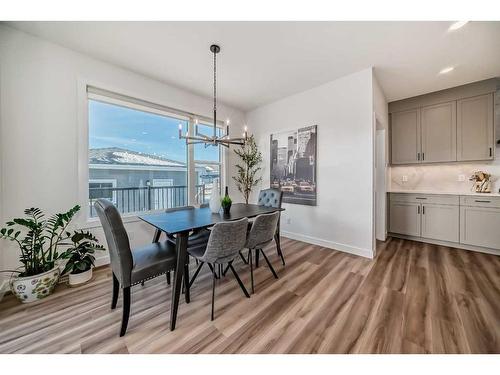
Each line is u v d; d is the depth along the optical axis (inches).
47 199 88.0
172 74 116.3
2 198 78.5
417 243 133.0
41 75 86.0
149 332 57.9
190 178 144.9
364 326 59.2
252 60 102.3
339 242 123.0
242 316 64.6
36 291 71.8
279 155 154.8
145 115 124.6
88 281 86.7
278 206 114.8
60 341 54.4
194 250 74.5
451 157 130.8
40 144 86.2
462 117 127.0
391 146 154.4
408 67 107.3
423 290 77.6
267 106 163.8
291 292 78.0
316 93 132.3
